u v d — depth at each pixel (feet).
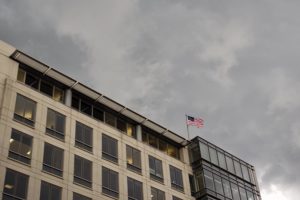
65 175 130.82
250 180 198.70
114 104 161.99
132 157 157.38
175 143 183.11
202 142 187.21
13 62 138.72
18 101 131.44
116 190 143.33
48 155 130.11
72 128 142.61
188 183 173.27
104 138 151.64
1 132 121.70
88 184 135.85
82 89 154.10
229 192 181.98
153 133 176.45
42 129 133.08
